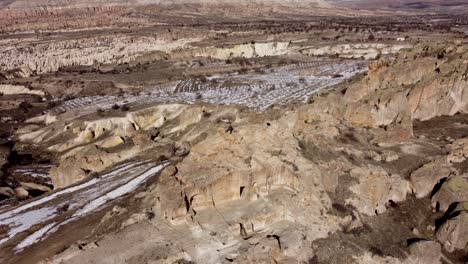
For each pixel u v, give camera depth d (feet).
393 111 203.21
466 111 222.69
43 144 354.13
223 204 136.98
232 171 137.59
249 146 146.82
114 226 138.21
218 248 123.03
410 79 225.56
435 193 153.79
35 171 287.07
